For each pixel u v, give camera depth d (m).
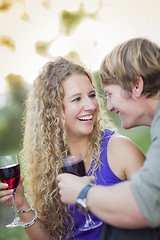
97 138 2.05
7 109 6.35
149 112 1.62
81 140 2.10
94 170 1.96
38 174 2.13
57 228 2.01
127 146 1.94
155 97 1.58
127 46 1.61
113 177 1.93
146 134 6.09
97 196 1.30
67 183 1.48
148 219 1.17
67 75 2.03
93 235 1.86
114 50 1.66
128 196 1.21
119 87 1.62
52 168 2.08
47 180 2.08
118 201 1.23
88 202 1.34
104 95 2.31
